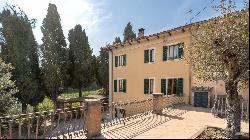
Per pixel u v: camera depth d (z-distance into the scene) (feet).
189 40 60.44
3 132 48.55
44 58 96.27
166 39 67.46
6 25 85.40
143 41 74.43
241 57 29.37
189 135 31.45
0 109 51.13
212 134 31.94
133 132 34.12
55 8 101.45
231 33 29.78
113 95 86.38
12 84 54.44
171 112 49.49
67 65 106.11
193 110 51.37
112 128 37.04
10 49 83.20
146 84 73.77
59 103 82.84
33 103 85.61
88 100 32.94
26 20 90.99
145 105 72.79
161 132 33.47
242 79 30.30
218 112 46.70
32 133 49.16
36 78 93.81
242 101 42.27
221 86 53.47
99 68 128.06
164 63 68.23
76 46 112.57
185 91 61.87
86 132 32.50
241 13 30.81
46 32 98.58
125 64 81.66
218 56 30.99
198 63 33.27
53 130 37.45
